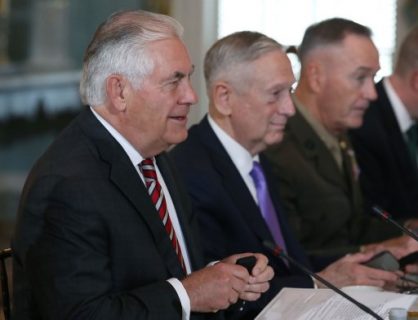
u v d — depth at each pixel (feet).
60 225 7.30
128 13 8.05
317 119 12.28
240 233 10.02
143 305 7.37
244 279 7.80
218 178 10.14
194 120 23.67
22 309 7.73
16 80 25.46
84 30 25.11
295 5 23.67
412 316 7.77
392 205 13.98
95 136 7.90
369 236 12.88
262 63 10.10
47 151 7.85
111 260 7.59
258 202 10.67
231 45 10.21
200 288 7.67
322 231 11.94
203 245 9.90
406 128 14.32
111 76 7.91
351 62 11.94
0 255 8.82
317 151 12.04
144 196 7.88
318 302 8.46
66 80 25.32
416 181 14.17
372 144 13.96
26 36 25.35
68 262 7.24
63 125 25.46
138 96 7.91
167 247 8.03
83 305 7.16
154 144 8.14
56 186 7.41
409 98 14.12
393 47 22.68
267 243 8.55
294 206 11.84
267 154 11.80
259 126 10.25
